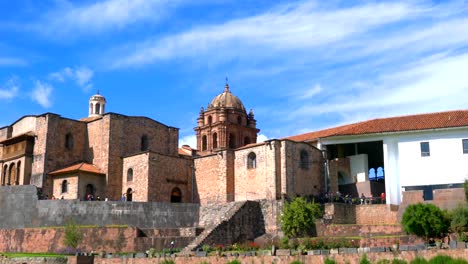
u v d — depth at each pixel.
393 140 58.72
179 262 37.19
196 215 55.38
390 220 52.22
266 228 53.03
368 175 63.41
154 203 53.81
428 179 56.12
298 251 33.06
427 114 61.56
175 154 71.69
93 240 48.47
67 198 60.31
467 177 54.31
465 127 54.72
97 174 62.03
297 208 49.22
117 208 52.75
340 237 44.66
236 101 86.50
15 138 65.56
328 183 61.53
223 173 61.53
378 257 29.98
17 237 51.56
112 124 64.00
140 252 44.59
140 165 61.69
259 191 58.16
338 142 61.78
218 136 82.12
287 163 57.19
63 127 64.94
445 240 37.47
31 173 63.62
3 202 56.16
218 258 35.47
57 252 48.22
